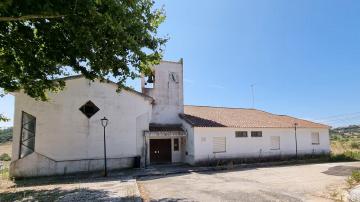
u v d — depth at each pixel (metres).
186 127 23.75
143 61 11.38
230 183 14.05
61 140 19.47
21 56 10.40
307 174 17.16
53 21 9.22
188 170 19.47
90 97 20.67
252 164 22.98
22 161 18.59
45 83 11.64
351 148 36.75
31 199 10.29
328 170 18.92
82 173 19.23
